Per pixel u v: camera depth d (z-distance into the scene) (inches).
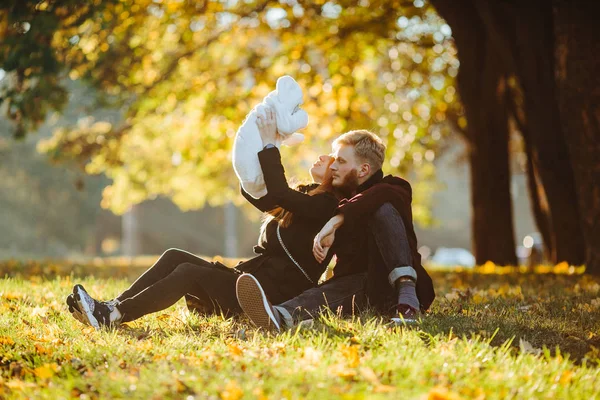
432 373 150.3
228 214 2053.4
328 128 773.9
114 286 321.7
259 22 693.9
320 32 685.9
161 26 672.4
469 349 165.5
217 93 756.0
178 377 150.6
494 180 621.9
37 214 1967.3
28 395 147.3
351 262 211.9
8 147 1830.7
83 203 2023.9
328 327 188.5
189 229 2472.9
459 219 3196.4
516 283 384.8
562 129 472.7
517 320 205.8
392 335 177.0
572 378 152.6
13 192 1937.7
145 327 209.2
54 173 1935.3
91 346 181.3
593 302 260.8
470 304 249.3
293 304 201.8
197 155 818.8
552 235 535.8
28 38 495.2
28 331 205.5
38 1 478.6
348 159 210.7
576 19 418.0
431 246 2955.2
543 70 502.0
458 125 807.7
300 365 155.0
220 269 213.5
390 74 821.2
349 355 162.1
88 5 502.0
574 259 526.0
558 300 269.3
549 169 515.8
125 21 619.8
